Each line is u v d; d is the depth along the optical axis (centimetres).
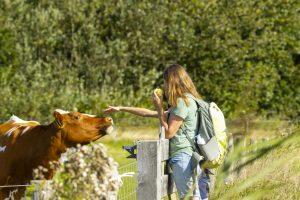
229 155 523
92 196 555
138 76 2966
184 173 712
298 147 552
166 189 722
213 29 3016
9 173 870
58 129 849
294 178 604
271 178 589
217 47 3002
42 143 854
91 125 853
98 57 2958
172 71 726
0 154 880
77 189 552
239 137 542
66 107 2697
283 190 598
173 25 3025
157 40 3025
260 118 2625
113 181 571
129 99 2748
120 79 2900
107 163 570
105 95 2745
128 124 2436
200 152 717
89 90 2898
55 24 3005
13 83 2761
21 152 861
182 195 714
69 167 559
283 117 2758
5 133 890
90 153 569
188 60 3034
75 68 2928
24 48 2889
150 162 664
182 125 718
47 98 2688
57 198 548
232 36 3023
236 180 541
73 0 3041
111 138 1833
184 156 712
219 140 717
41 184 554
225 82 3002
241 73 3011
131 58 3023
